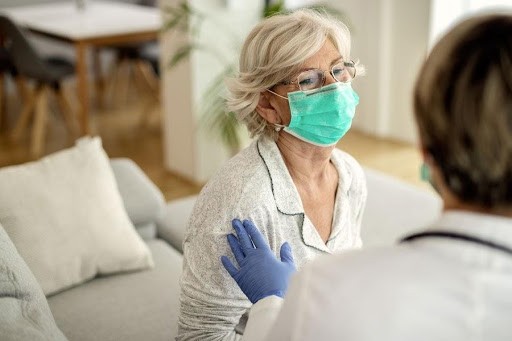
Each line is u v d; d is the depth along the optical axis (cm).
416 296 76
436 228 80
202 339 148
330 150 149
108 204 212
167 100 400
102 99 566
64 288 200
